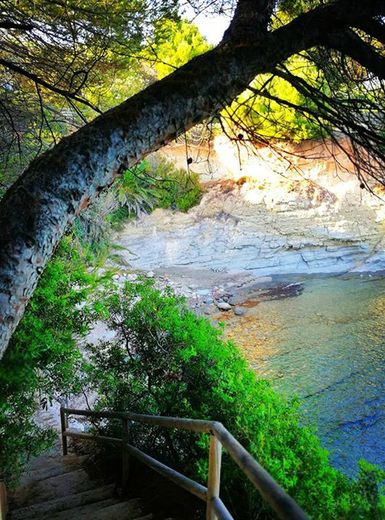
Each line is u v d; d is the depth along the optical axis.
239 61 2.26
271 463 2.84
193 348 3.99
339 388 9.77
